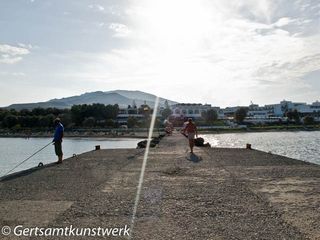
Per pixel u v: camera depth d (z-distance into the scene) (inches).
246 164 590.9
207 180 430.3
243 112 7470.5
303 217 264.5
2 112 7180.1
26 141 4062.5
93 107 6688.0
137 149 955.3
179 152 848.3
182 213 280.5
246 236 224.8
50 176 481.7
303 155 1736.0
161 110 7578.7
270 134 5004.9
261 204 304.8
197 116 7839.6
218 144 2743.6
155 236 228.2
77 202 320.2
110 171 521.0
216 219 263.1
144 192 361.4
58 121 660.7
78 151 2180.1
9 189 388.5
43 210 293.9
